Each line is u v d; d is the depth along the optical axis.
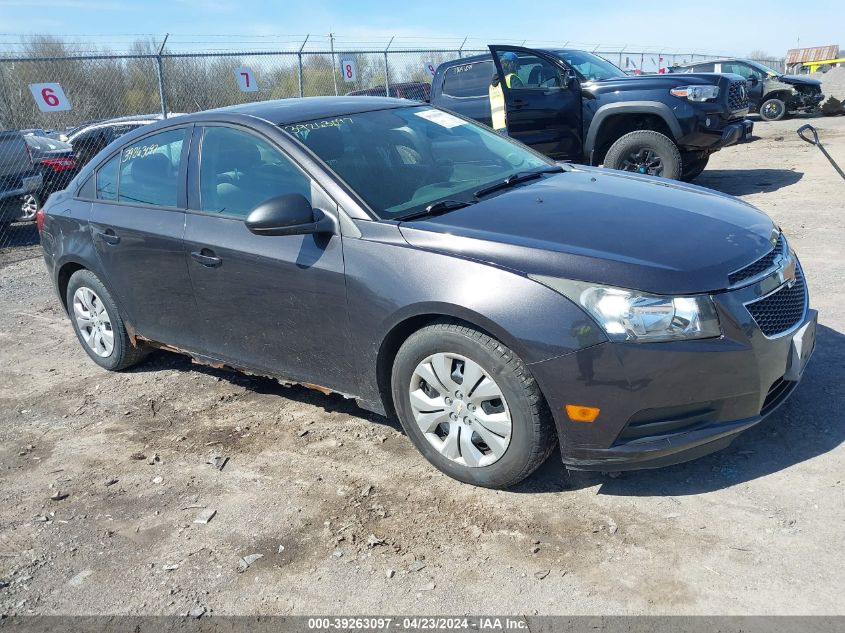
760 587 2.58
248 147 4.01
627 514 3.06
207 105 14.40
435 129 4.46
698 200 3.72
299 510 3.34
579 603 2.61
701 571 2.69
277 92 15.02
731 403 2.96
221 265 3.97
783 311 3.17
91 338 5.23
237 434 4.14
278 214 3.42
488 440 3.21
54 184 12.40
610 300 2.87
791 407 3.72
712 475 3.26
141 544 3.21
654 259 2.96
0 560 3.19
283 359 3.96
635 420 2.92
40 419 4.59
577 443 3.01
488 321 3.01
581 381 2.90
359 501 3.36
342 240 3.51
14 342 6.13
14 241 11.07
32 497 3.68
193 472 3.77
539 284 2.97
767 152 13.60
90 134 13.53
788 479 3.16
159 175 4.46
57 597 2.92
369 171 3.78
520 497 3.26
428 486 3.42
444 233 3.26
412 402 3.43
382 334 3.40
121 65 13.80
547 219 3.36
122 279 4.67
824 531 2.82
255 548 3.10
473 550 2.95
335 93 15.27
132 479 3.76
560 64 9.45
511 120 9.05
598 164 9.94
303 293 3.65
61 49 13.41
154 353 5.51
